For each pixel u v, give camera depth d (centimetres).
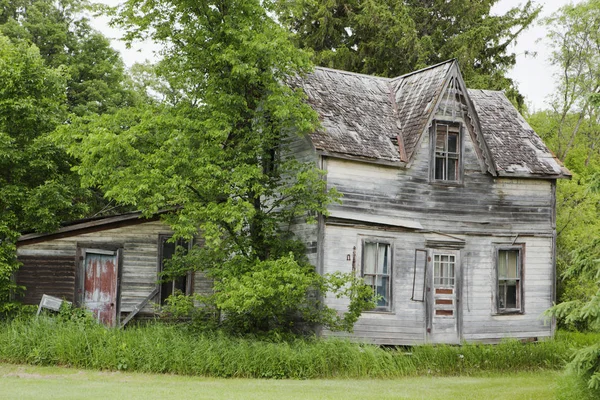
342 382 1811
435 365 2086
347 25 4359
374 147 2372
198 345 1912
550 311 1465
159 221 2550
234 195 2152
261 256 2228
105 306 2467
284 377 1853
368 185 2347
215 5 2208
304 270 2039
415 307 2389
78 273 2441
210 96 2134
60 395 1435
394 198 2391
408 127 2484
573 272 1502
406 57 4119
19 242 2412
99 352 1867
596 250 1484
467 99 2519
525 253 2588
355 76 2730
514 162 2597
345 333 2256
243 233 2214
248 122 2244
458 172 2511
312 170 2114
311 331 2197
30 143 2502
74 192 2569
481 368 2150
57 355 1895
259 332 2134
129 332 2002
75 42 3803
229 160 2162
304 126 2059
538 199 2634
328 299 2231
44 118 2467
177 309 2136
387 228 2364
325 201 2114
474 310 2486
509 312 2538
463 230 2492
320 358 1903
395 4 4209
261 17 2172
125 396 1444
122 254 2500
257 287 1925
